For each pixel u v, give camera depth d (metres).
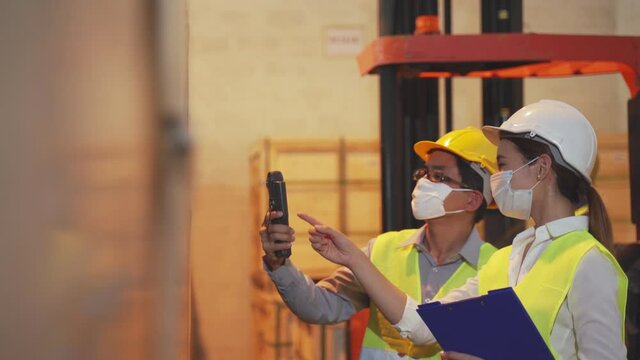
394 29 3.26
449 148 2.24
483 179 2.26
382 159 3.03
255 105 5.59
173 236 0.97
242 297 5.18
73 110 0.78
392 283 2.16
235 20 5.57
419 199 2.28
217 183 5.38
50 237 0.75
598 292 1.56
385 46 2.89
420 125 3.30
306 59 5.63
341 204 4.98
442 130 5.56
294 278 2.18
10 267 0.70
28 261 0.72
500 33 3.07
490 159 2.26
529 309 1.63
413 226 3.19
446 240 2.29
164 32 0.98
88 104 0.81
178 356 0.97
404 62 2.88
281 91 5.61
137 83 0.92
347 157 5.00
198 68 5.54
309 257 4.87
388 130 3.01
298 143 4.98
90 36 0.82
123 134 0.88
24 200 0.72
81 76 0.80
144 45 0.94
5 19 0.68
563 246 1.65
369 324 2.35
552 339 1.60
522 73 3.32
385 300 2.02
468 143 2.26
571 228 1.68
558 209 1.71
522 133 1.71
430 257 2.30
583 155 1.69
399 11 3.26
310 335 4.13
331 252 2.04
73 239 0.79
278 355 4.54
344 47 5.64
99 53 0.83
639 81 2.98
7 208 0.70
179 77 0.99
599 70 3.22
